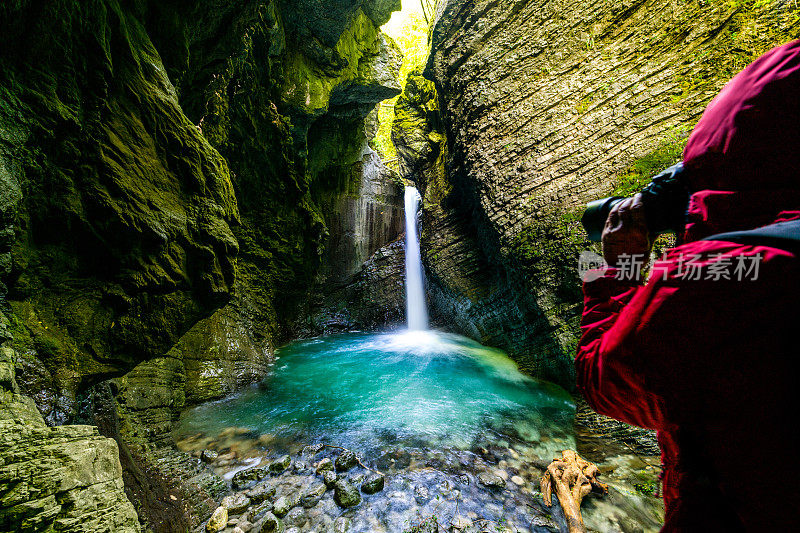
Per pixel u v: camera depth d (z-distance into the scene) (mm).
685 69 5340
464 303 9258
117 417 3186
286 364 7918
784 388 346
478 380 6770
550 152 6625
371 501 3088
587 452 4129
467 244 9500
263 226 8547
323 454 3912
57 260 2123
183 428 4270
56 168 2072
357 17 9742
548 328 6418
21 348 1927
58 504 1592
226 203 3436
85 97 2238
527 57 7301
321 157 11633
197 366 5320
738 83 526
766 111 457
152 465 3148
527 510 3066
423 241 11148
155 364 4391
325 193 13039
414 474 3545
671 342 429
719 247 432
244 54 6156
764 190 450
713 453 417
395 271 13555
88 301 2287
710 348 394
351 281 13570
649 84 5633
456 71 8750
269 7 6738
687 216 554
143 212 2494
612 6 6230
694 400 418
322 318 12117
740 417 374
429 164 12359
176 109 2973
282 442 4152
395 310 13070
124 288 2438
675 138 5203
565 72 6688
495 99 7703
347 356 8750
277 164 8430
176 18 3686
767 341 359
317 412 5152
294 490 3197
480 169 7801
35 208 1988
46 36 1970
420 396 5930
